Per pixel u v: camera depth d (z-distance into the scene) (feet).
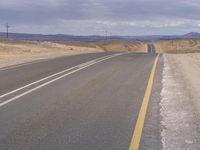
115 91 43.09
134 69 69.21
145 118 29.45
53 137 24.27
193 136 24.44
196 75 58.90
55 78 56.24
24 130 26.02
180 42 564.71
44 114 31.07
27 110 32.65
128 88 45.32
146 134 24.93
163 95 40.01
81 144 22.75
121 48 387.96
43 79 55.01
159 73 61.82
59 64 82.28
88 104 35.37
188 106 34.12
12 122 28.32
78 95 40.47
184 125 27.25
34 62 88.17
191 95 39.91
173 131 25.66
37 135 24.76
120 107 33.86
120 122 28.25
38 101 36.96
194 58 103.14
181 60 95.30
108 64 81.46
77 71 66.54
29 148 22.03
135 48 403.75
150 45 513.04
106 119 29.25
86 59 98.84
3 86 47.55
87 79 54.54
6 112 31.86
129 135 24.68
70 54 127.24
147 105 34.63
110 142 23.16
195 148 22.02
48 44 215.10
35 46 183.62
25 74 61.87
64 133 25.23
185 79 53.57
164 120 28.78
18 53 127.34
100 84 49.06
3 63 84.94
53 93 41.91
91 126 27.09
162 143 22.97
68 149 21.83
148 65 77.87
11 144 22.79
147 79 53.72
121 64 81.15
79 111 32.22
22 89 44.96
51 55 119.03
